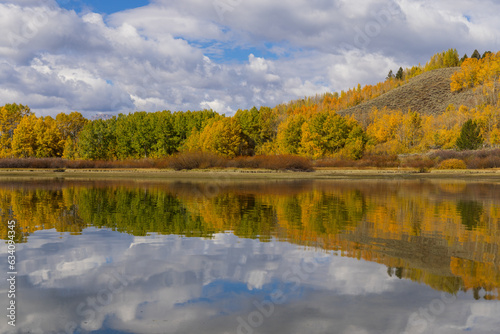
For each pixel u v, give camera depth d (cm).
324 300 621
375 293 652
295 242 1023
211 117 8775
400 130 10681
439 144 9500
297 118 7556
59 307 593
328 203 1866
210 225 1274
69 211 1587
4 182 3391
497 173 4662
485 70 16150
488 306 600
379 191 2541
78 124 10519
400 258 867
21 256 877
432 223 1309
